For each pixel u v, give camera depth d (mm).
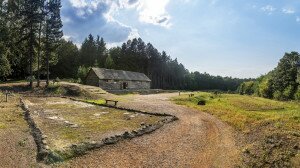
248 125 26672
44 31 57750
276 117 28609
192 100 55156
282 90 81062
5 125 21953
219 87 184000
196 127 26188
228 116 32156
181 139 21641
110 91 71062
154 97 59344
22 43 57875
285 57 85500
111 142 18938
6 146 16641
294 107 43219
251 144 20531
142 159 16750
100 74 77312
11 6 55156
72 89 55375
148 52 151000
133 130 22328
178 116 31875
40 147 16469
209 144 20766
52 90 54500
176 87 153625
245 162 17312
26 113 27516
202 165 16500
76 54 127938
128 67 135750
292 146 19031
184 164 16500
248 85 118750
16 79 82812
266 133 22531
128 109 34781
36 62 62750
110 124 25484
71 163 15117
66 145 17578
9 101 36906
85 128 23234
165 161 16750
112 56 140375
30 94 49812
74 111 32531
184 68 164250
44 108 33656
